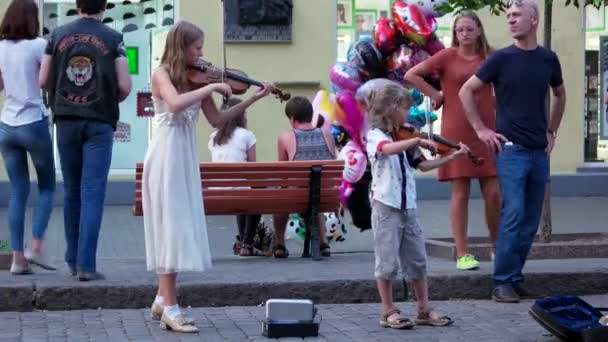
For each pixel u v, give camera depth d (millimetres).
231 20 17812
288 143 12109
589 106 19156
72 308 9703
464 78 10727
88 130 9828
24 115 10258
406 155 8891
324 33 18094
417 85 10930
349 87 13477
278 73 18000
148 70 17938
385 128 8891
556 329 8312
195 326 8906
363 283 10156
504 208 10070
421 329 8977
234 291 9938
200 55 8648
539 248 11766
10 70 10195
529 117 9906
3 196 17250
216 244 13977
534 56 9938
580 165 19078
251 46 17938
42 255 10602
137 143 17969
